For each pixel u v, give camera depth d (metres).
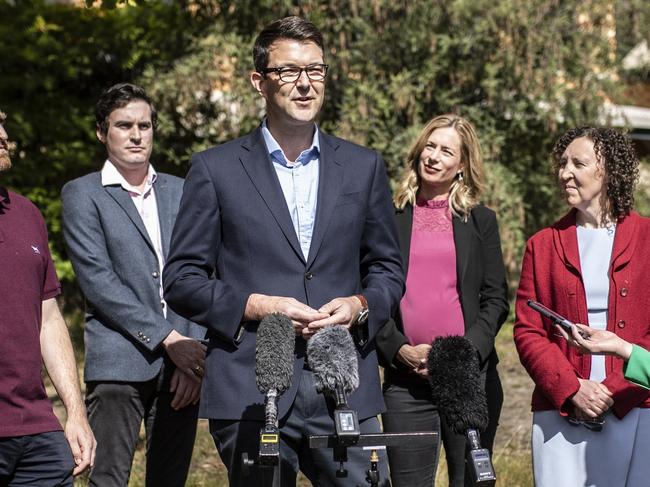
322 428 4.04
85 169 13.32
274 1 11.88
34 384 3.98
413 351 4.96
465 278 5.15
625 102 13.60
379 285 4.14
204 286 3.99
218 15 12.48
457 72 12.17
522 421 8.70
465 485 5.05
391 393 5.07
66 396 4.22
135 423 5.13
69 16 12.82
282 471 4.04
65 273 12.62
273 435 3.47
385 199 4.32
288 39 4.04
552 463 4.47
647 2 12.66
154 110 5.39
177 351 5.05
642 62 13.44
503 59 12.12
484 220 5.29
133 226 5.21
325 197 4.14
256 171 4.12
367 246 4.30
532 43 12.04
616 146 4.51
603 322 4.46
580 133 4.57
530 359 4.54
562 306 4.53
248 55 11.88
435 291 5.14
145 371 5.07
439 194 5.34
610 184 4.51
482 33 11.94
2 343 3.90
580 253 4.55
